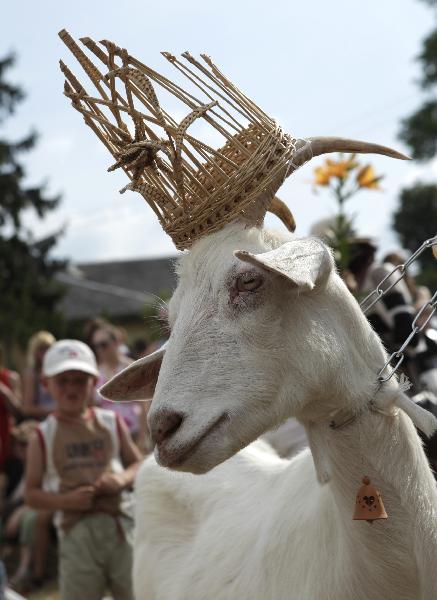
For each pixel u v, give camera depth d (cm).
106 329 892
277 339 320
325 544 353
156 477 488
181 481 474
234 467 459
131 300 4766
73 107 346
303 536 365
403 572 337
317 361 323
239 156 347
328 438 339
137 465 655
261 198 345
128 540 636
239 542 408
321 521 356
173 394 313
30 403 990
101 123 342
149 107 335
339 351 329
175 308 339
